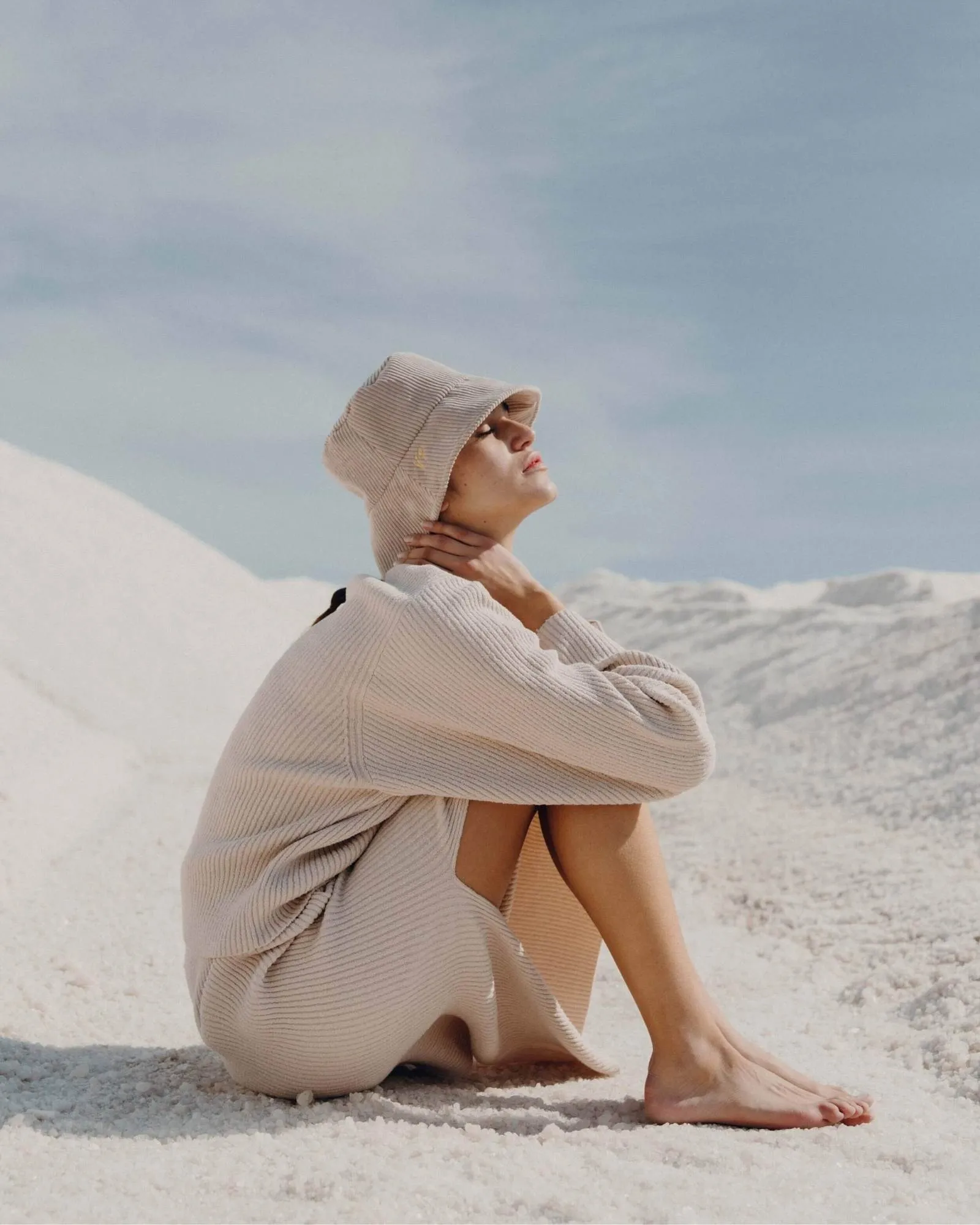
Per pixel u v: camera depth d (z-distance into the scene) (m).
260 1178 1.83
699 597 16.58
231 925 2.19
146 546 10.33
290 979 2.14
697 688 2.22
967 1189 1.83
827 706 8.88
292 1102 2.25
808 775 6.95
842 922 3.93
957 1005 2.86
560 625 2.30
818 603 15.30
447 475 2.38
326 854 2.19
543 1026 2.30
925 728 7.14
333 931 2.12
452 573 2.36
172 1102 2.29
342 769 2.18
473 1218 1.69
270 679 2.30
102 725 7.11
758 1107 2.09
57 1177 1.84
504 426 2.49
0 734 5.95
